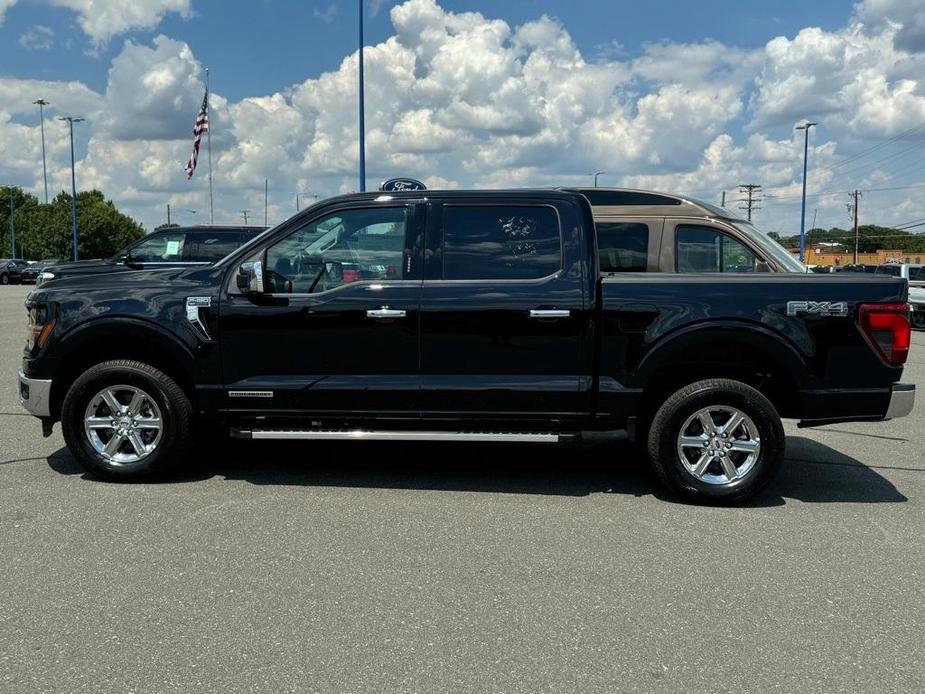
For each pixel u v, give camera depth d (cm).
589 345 506
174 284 528
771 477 500
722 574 394
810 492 541
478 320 507
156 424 530
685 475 504
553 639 323
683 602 360
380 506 496
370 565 398
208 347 522
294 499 507
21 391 545
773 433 496
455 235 521
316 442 673
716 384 499
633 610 351
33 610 343
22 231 9106
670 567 402
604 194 810
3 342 1299
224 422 533
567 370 509
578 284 507
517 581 381
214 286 524
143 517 466
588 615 346
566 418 513
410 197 527
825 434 740
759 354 512
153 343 525
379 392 516
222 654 307
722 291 499
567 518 478
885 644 323
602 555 417
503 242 520
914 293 2117
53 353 528
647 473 585
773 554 422
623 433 716
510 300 506
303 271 529
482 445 669
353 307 512
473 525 462
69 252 8600
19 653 306
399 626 332
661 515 486
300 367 521
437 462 609
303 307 515
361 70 1942
